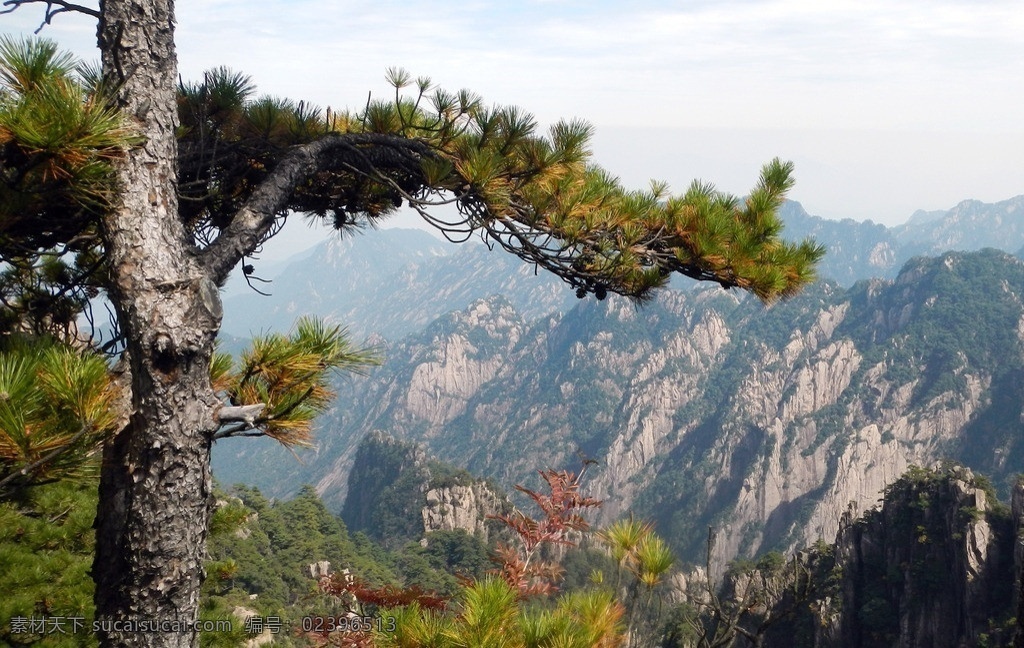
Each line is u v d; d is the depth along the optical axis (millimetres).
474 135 7289
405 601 7406
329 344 5141
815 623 85062
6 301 6801
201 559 5043
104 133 4422
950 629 78375
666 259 7871
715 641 6168
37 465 4117
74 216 5504
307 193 8023
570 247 7367
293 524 133125
